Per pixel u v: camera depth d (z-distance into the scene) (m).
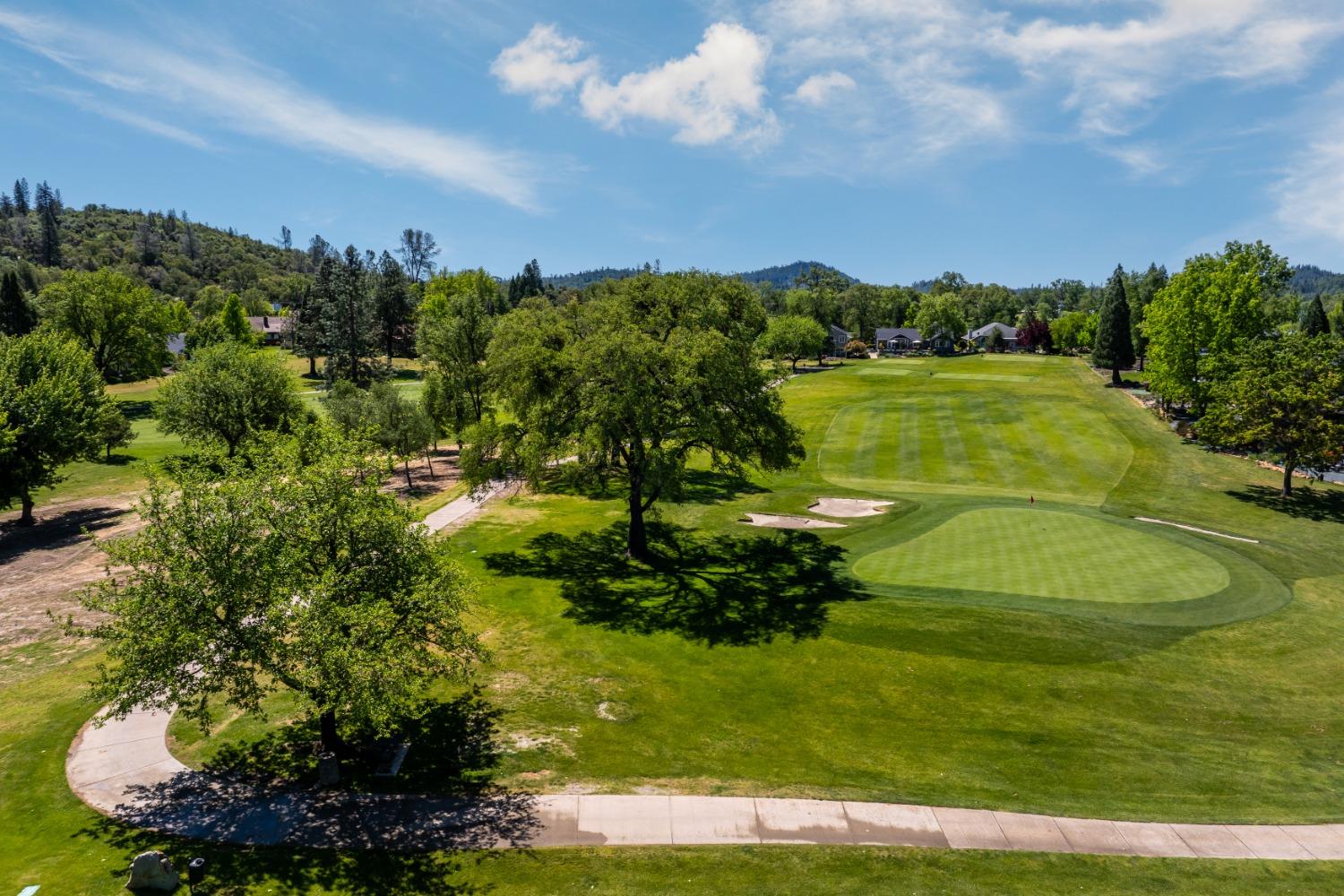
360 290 94.62
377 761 18.03
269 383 46.47
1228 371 49.78
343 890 13.66
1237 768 18.45
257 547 15.92
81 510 40.84
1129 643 24.75
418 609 17.77
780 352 109.00
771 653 24.36
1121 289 86.38
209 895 13.30
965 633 25.52
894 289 193.00
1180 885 14.35
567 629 26.09
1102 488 46.31
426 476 53.00
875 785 17.56
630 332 31.94
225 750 18.20
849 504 43.47
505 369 34.94
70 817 15.41
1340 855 15.31
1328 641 25.09
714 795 17.03
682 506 42.97
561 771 17.88
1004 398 76.06
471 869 14.37
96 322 79.12
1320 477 43.53
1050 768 18.38
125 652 15.05
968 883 14.30
